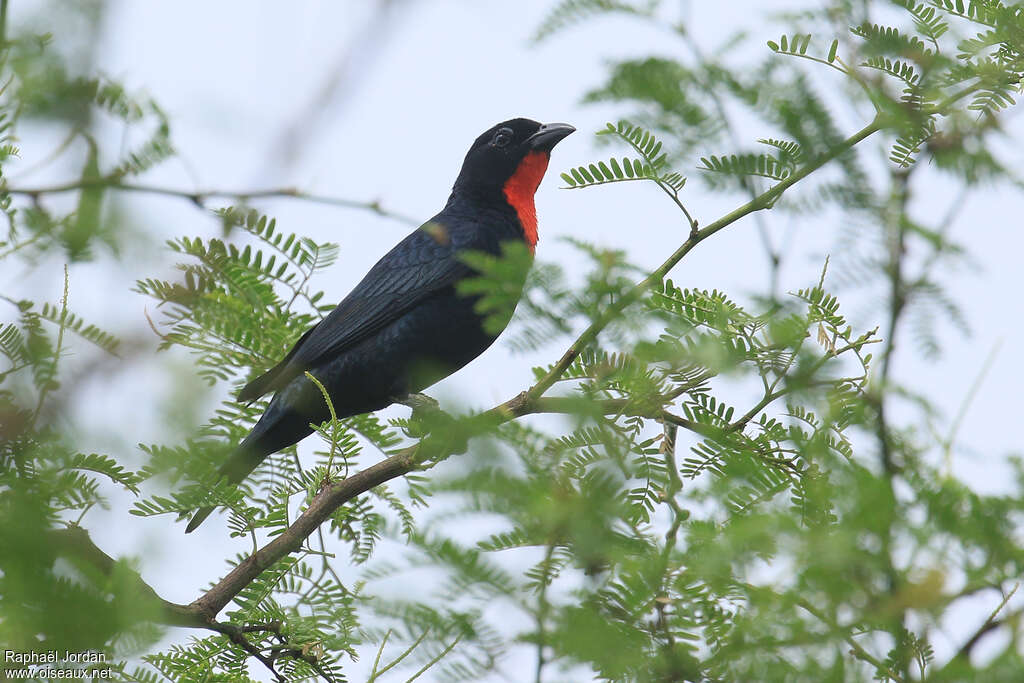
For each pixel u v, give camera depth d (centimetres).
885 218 500
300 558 838
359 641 543
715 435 641
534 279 530
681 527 482
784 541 443
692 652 458
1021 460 475
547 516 453
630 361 539
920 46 552
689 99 534
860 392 513
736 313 545
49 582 397
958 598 439
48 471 452
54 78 441
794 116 520
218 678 789
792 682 446
